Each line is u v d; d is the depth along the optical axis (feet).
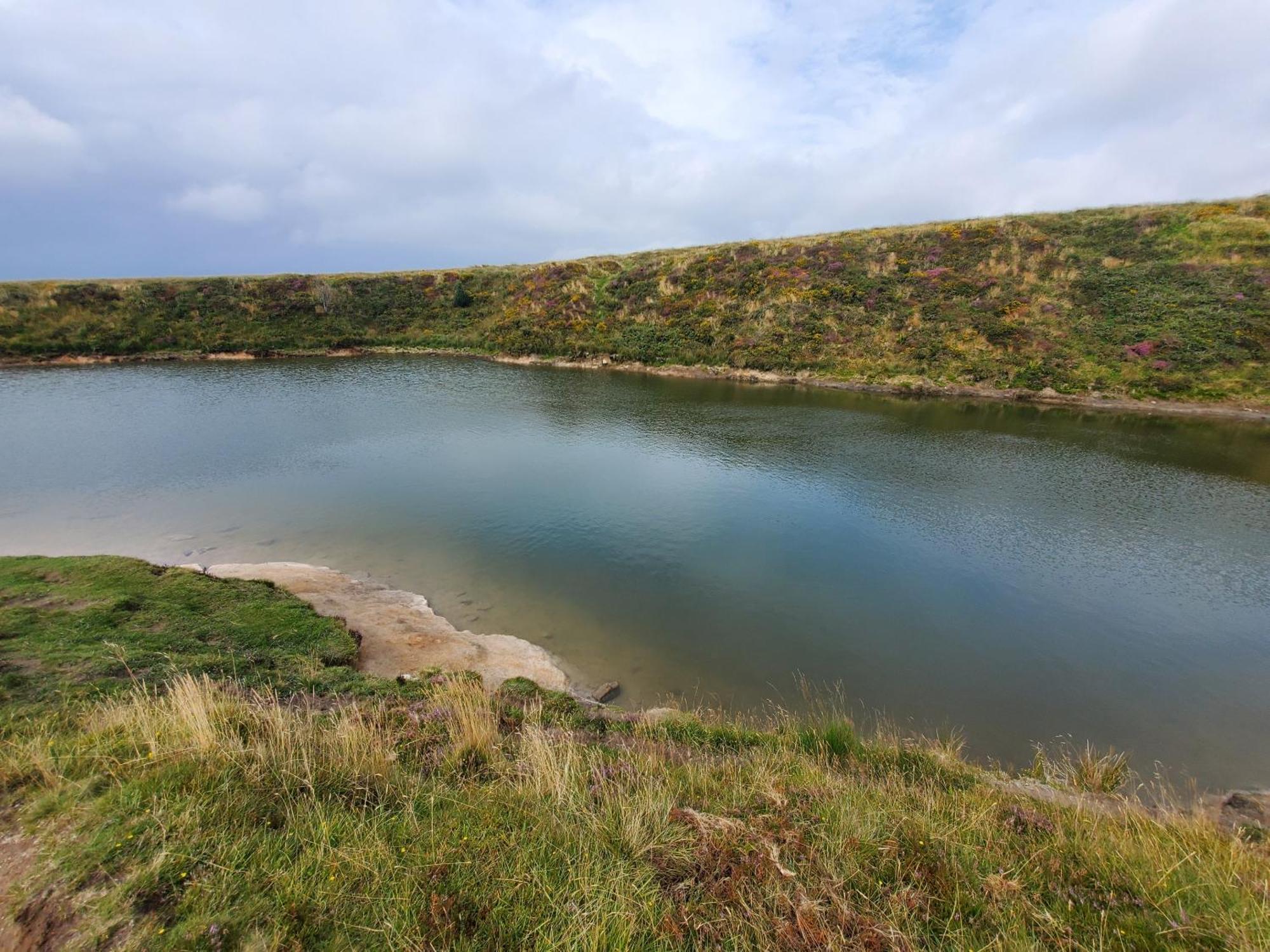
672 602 45.85
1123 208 165.89
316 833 12.60
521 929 10.31
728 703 34.50
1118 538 58.65
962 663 39.24
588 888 11.12
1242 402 109.81
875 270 163.02
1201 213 151.12
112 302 168.86
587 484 72.43
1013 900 12.01
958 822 16.40
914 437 94.53
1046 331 131.95
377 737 19.27
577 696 33.65
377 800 14.75
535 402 118.83
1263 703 36.06
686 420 106.01
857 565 52.75
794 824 14.34
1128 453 86.12
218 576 45.27
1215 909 11.89
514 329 179.63
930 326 140.46
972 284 148.77
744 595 47.11
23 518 58.49
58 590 36.86
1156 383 116.67
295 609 38.19
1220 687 37.47
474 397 122.52
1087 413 112.57
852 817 15.02
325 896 10.82
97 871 11.26
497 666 36.01
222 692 23.70
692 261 191.52
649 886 11.44
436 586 47.24
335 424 99.45
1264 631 43.68
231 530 56.70
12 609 32.99
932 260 161.68
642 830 13.25
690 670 37.65
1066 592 48.75
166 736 16.72
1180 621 44.75
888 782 21.50
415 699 26.45
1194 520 62.90
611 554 53.67
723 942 10.39
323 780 15.10
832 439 93.50
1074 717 34.47
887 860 13.08
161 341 160.97
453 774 17.54
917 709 34.76
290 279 198.70
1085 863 14.06
